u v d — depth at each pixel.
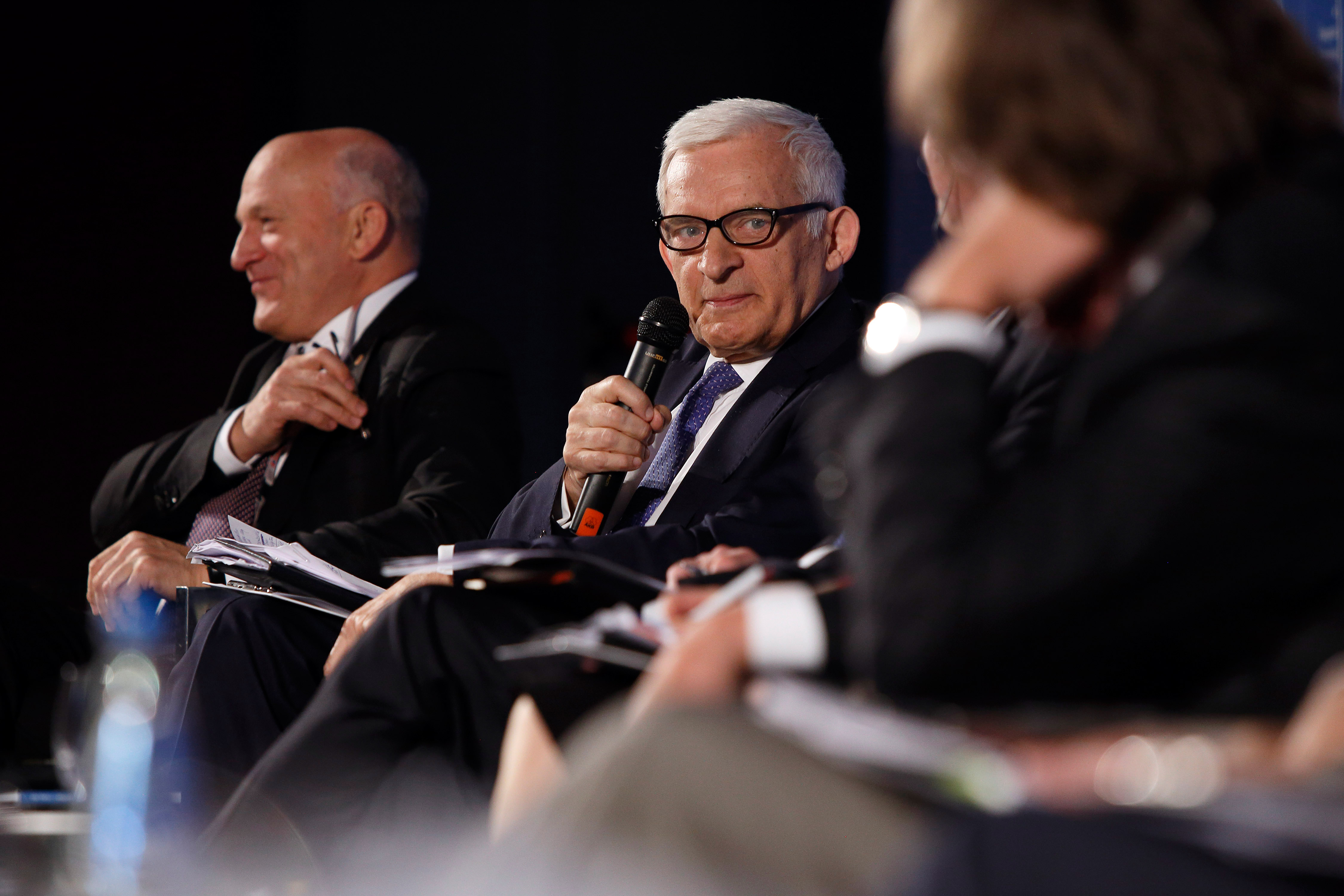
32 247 18.55
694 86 20.11
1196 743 2.33
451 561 4.69
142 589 9.95
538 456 20.08
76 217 18.64
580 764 2.74
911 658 2.94
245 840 4.77
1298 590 2.88
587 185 20.53
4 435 18.36
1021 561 2.89
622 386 7.97
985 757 2.42
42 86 18.61
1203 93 3.18
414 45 20.31
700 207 8.36
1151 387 2.93
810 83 19.31
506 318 20.30
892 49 3.53
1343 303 2.86
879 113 18.25
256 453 10.85
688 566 5.32
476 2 20.44
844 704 2.72
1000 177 3.31
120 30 18.81
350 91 20.19
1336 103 3.40
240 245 11.66
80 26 18.70
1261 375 2.83
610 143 20.50
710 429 8.52
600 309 19.59
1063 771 2.50
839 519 3.46
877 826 2.54
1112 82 3.14
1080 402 3.09
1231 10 3.34
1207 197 3.24
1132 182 3.18
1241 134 3.19
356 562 9.42
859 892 2.50
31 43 18.58
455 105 20.41
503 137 20.34
